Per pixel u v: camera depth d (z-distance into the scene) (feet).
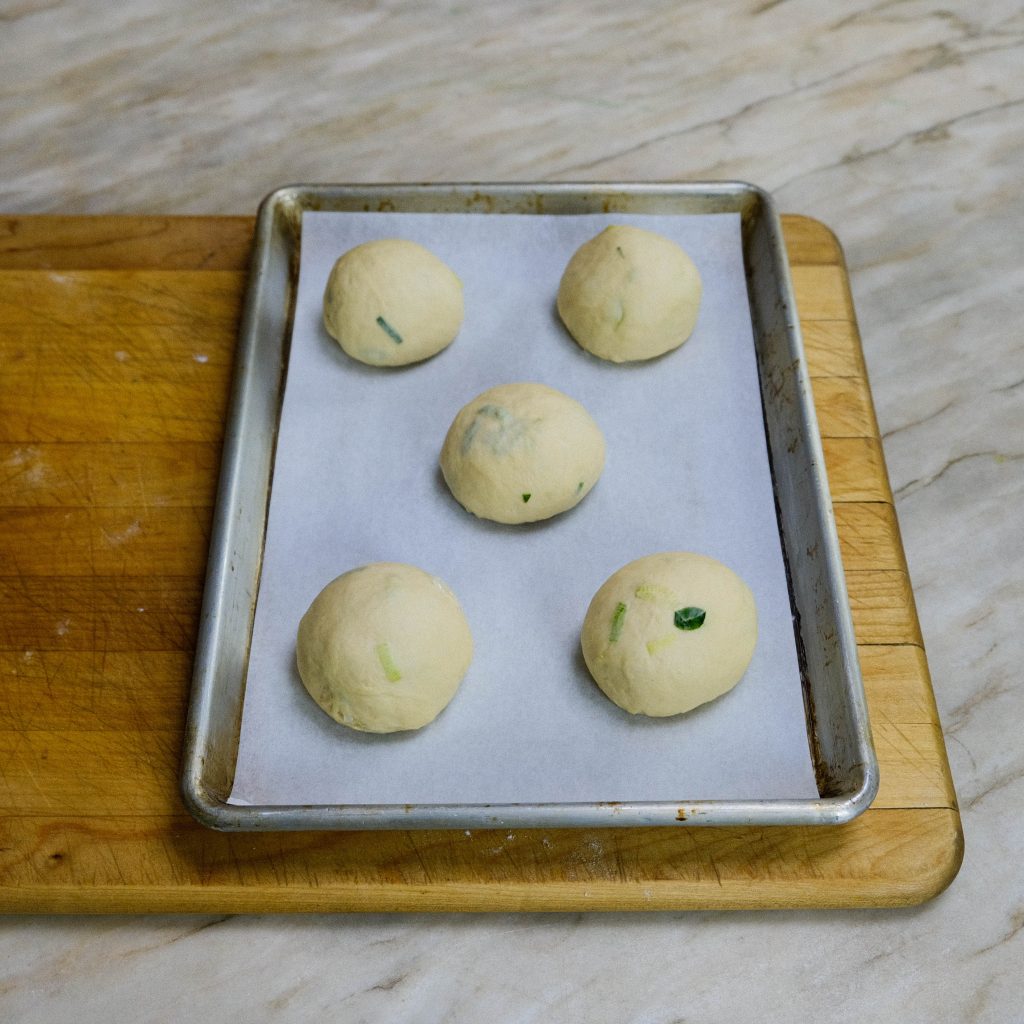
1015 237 2.30
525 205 2.07
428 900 1.60
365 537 1.83
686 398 1.93
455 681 1.69
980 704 1.82
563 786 1.63
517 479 1.79
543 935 1.65
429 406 1.94
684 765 1.64
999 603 1.91
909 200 2.36
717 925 1.65
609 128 2.50
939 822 1.63
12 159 2.47
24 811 1.65
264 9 2.72
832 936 1.64
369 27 2.69
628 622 1.66
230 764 1.65
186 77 2.60
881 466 1.89
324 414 1.93
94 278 2.09
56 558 1.84
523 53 2.64
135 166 2.45
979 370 2.14
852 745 1.57
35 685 1.74
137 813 1.65
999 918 1.65
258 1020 1.60
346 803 1.61
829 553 1.69
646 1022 1.59
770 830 1.62
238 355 1.87
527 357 1.99
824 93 2.54
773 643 1.72
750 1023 1.59
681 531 1.82
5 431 1.95
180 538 1.85
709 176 2.41
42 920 1.65
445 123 2.51
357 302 1.93
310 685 1.68
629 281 1.90
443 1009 1.61
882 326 2.19
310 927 1.65
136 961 1.63
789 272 1.93
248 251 2.12
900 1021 1.59
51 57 2.64
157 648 1.77
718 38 2.64
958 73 2.55
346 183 2.20
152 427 1.95
